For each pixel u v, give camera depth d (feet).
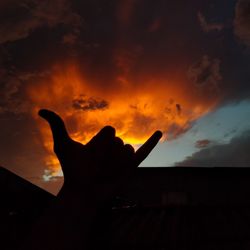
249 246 11.69
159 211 16.26
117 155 1.11
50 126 1.09
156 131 1.21
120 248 12.14
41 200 4.38
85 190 1.06
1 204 5.06
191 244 12.49
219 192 44.16
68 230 1.00
